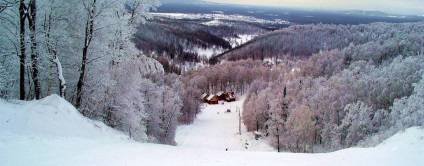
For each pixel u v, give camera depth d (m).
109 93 21.80
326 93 64.44
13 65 18.11
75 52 20.34
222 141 67.38
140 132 23.53
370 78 68.06
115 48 21.22
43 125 14.12
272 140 62.09
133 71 22.34
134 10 22.33
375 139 33.16
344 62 126.06
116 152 11.95
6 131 12.23
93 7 18.77
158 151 13.12
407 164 12.89
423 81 29.03
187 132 73.50
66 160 10.06
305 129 55.59
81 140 13.75
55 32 18.84
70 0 19.36
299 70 125.06
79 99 19.81
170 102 41.19
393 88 61.66
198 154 13.34
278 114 63.25
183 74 140.25
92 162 10.12
